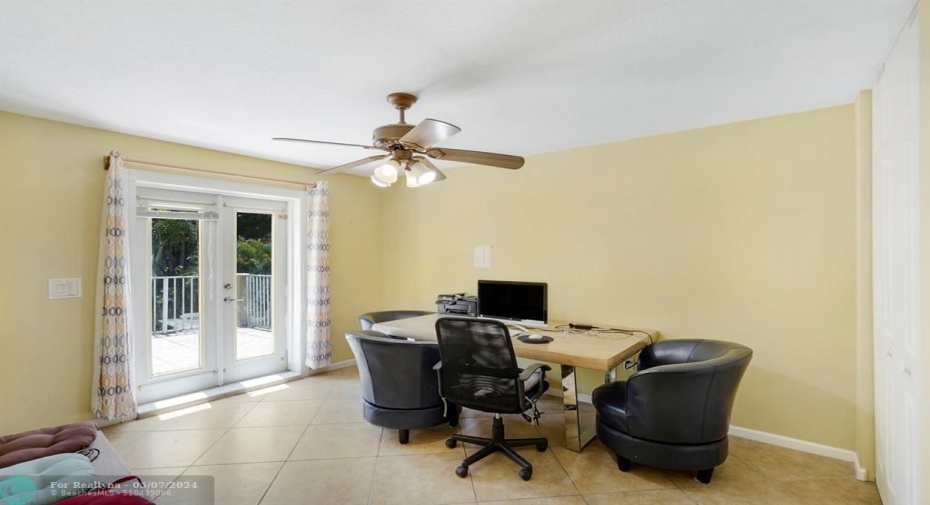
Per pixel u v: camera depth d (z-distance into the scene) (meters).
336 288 4.51
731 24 1.64
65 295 2.83
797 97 2.41
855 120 2.43
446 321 2.32
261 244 4.13
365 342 2.68
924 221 1.38
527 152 3.69
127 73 2.07
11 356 2.63
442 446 2.72
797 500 2.12
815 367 2.59
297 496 2.16
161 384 3.45
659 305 3.14
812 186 2.59
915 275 1.55
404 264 4.80
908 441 1.64
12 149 2.63
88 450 1.80
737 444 2.73
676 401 2.16
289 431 2.95
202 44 1.79
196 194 3.65
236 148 3.52
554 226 3.68
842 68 2.03
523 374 2.29
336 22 1.62
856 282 2.41
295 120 2.79
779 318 2.70
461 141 3.35
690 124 2.90
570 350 2.54
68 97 2.38
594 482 2.29
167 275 3.49
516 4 1.50
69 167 2.84
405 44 1.79
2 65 1.98
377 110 2.60
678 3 1.50
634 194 3.26
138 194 3.30
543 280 3.74
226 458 2.55
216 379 3.79
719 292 2.90
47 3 1.48
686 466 2.19
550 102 2.48
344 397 3.64
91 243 2.94
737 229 2.84
